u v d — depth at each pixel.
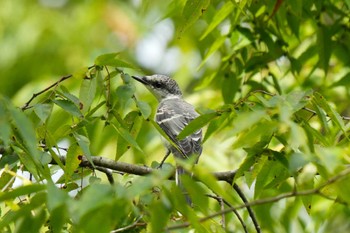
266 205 12.41
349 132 9.52
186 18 10.16
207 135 9.31
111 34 19.59
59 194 6.57
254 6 12.02
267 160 8.88
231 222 12.26
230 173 10.48
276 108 8.07
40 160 8.48
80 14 19.73
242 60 12.53
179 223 8.11
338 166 7.35
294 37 14.07
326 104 8.48
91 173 10.01
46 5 19.83
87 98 9.19
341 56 13.06
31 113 9.23
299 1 10.91
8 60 19.03
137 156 13.82
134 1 20.05
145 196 7.54
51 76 18.89
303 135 7.55
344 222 14.09
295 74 13.19
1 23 19.25
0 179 8.74
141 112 9.19
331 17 12.36
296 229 13.63
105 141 13.35
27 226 7.36
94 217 6.45
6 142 7.19
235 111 8.42
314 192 7.16
